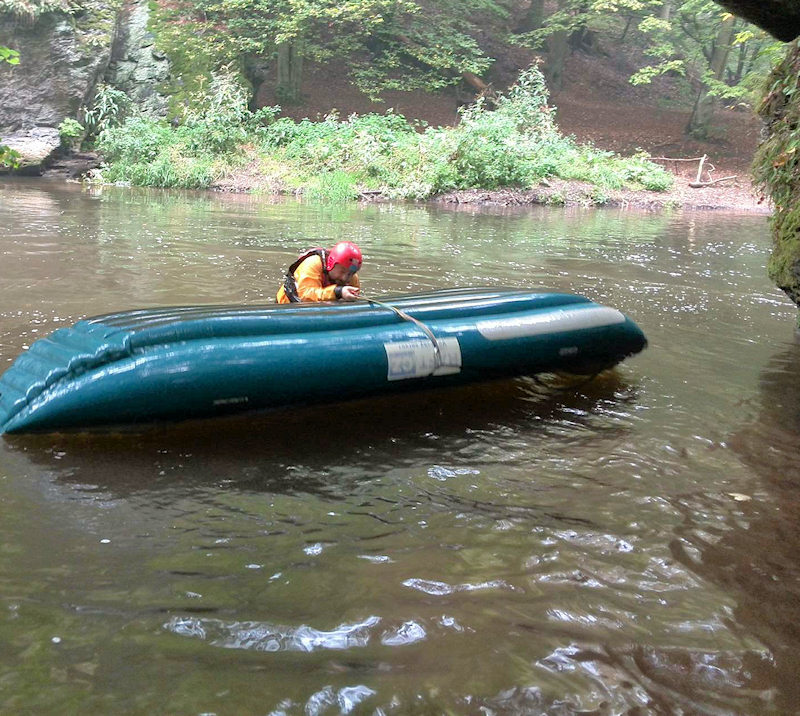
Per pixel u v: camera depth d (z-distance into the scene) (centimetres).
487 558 275
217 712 194
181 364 366
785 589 265
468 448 379
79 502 301
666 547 289
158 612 233
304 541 280
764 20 636
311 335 404
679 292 845
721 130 2945
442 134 2119
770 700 210
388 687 207
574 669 218
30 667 207
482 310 472
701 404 465
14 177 2023
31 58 2128
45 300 640
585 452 380
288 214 1472
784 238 585
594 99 3231
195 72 2405
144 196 1694
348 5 2572
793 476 362
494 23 3409
